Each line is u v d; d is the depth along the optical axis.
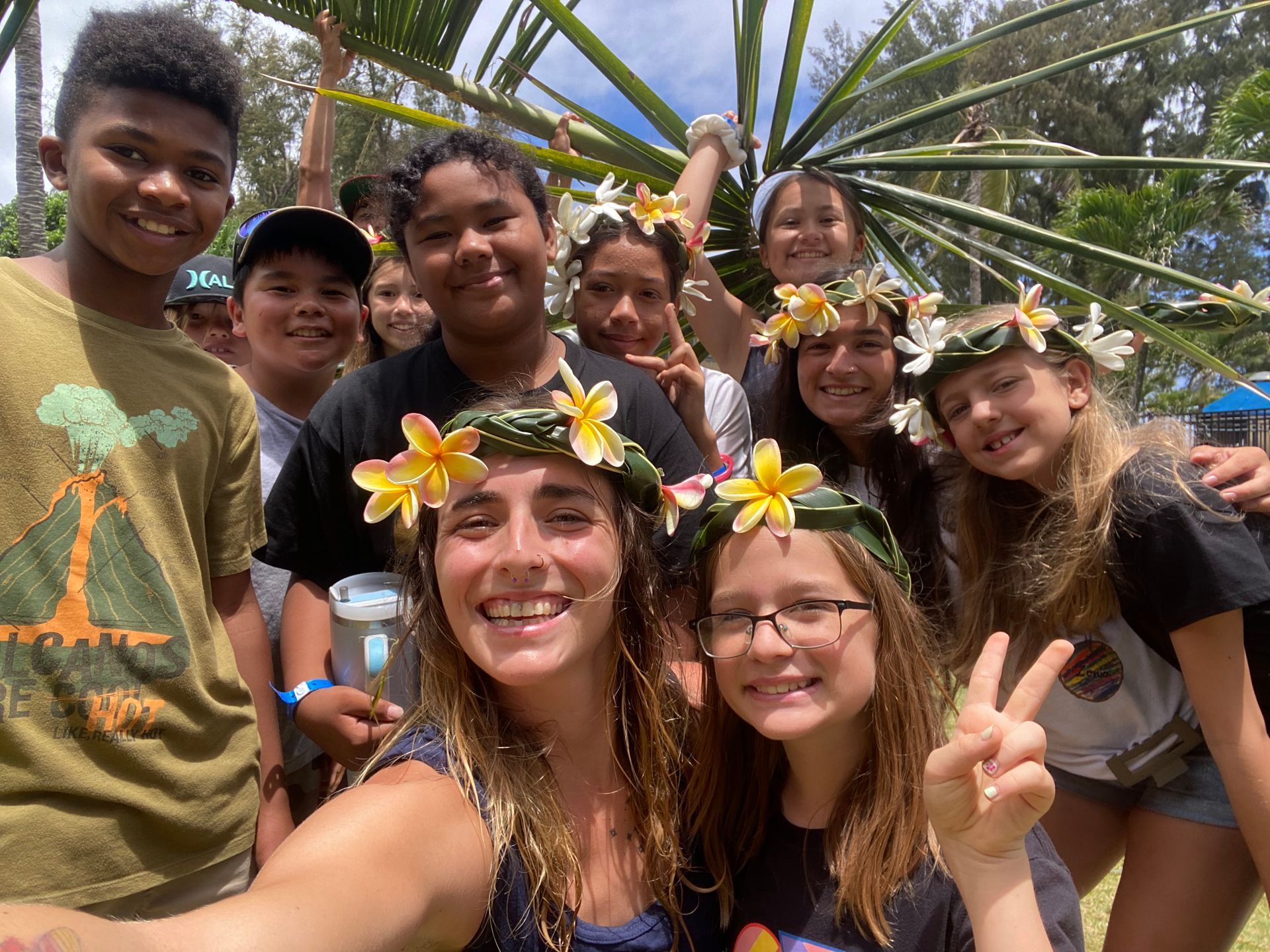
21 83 3.79
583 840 0.66
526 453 0.62
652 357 1.08
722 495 0.65
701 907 0.67
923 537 1.09
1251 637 0.78
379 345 1.41
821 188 1.30
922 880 0.61
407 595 0.71
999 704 0.97
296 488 0.90
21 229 3.82
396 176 0.88
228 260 1.38
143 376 0.73
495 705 0.65
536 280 0.90
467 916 0.56
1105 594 0.84
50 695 0.64
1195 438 1.15
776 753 0.70
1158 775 0.90
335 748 0.80
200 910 0.42
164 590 0.70
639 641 0.68
